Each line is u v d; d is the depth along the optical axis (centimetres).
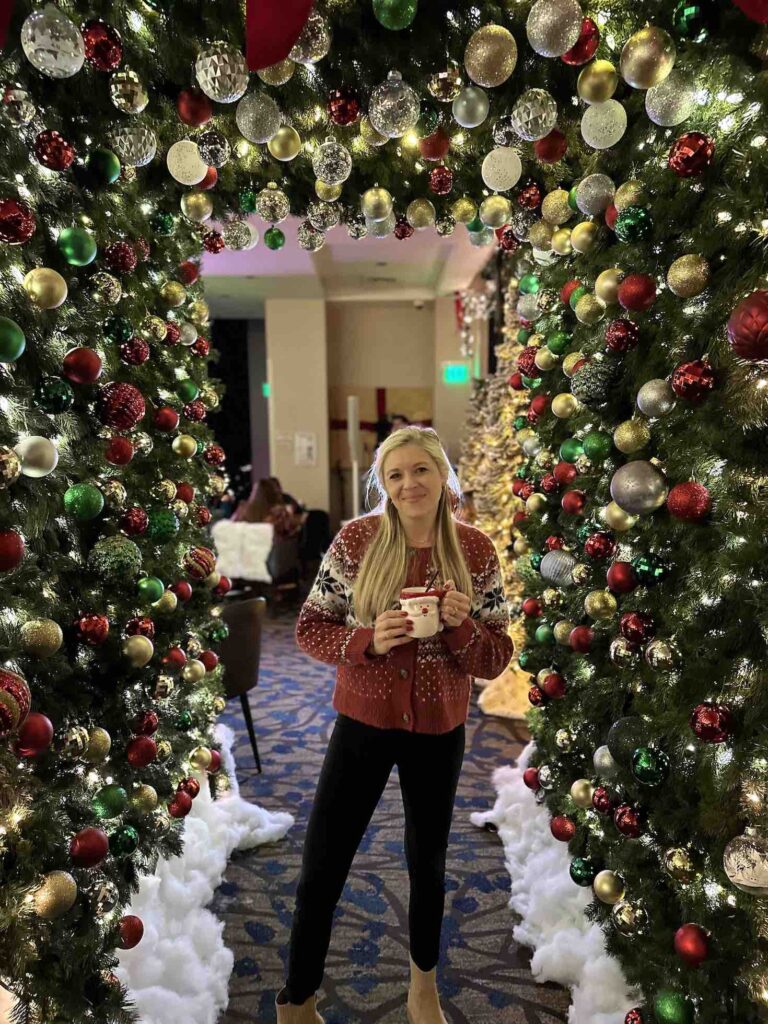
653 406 113
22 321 111
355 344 952
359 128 163
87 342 139
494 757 322
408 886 226
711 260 106
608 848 148
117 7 122
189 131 162
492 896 221
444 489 153
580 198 141
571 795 160
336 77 142
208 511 232
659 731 119
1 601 108
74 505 129
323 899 150
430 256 679
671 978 119
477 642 145
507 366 390
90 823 136
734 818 102
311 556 720
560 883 201
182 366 219
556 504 194
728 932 105
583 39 113
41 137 112
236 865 239
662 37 103
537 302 190
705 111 107
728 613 104
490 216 180
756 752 96
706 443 106
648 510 118
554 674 177
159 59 136
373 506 173
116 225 154
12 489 110
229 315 980
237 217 204
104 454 147
